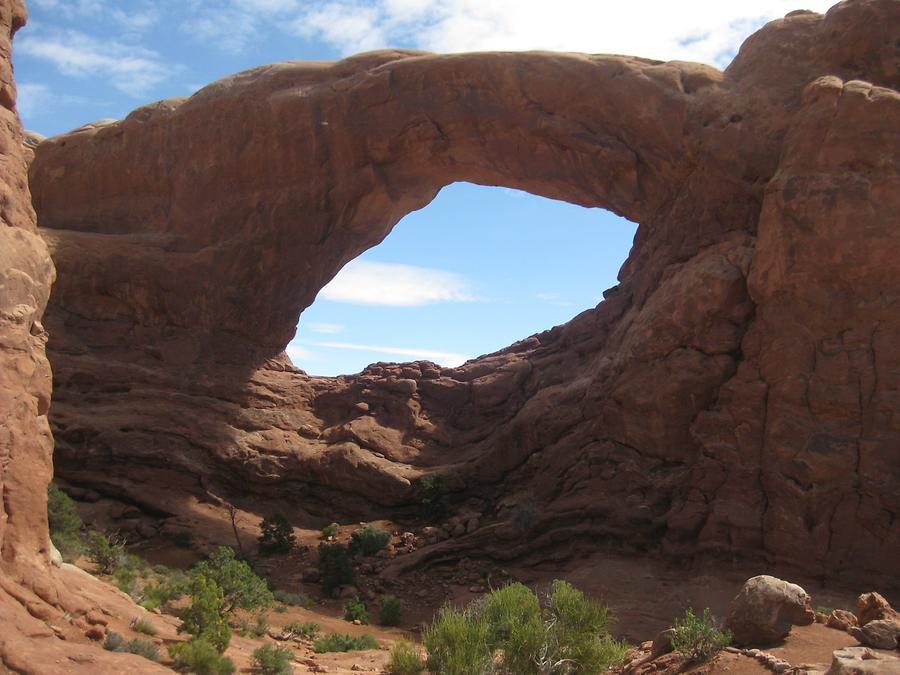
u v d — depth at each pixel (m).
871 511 21.80
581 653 11.69
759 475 23.80
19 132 12.84
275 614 21.58
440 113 31.61
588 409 29.09
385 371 37.59
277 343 36.09
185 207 34.59
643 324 27.42
